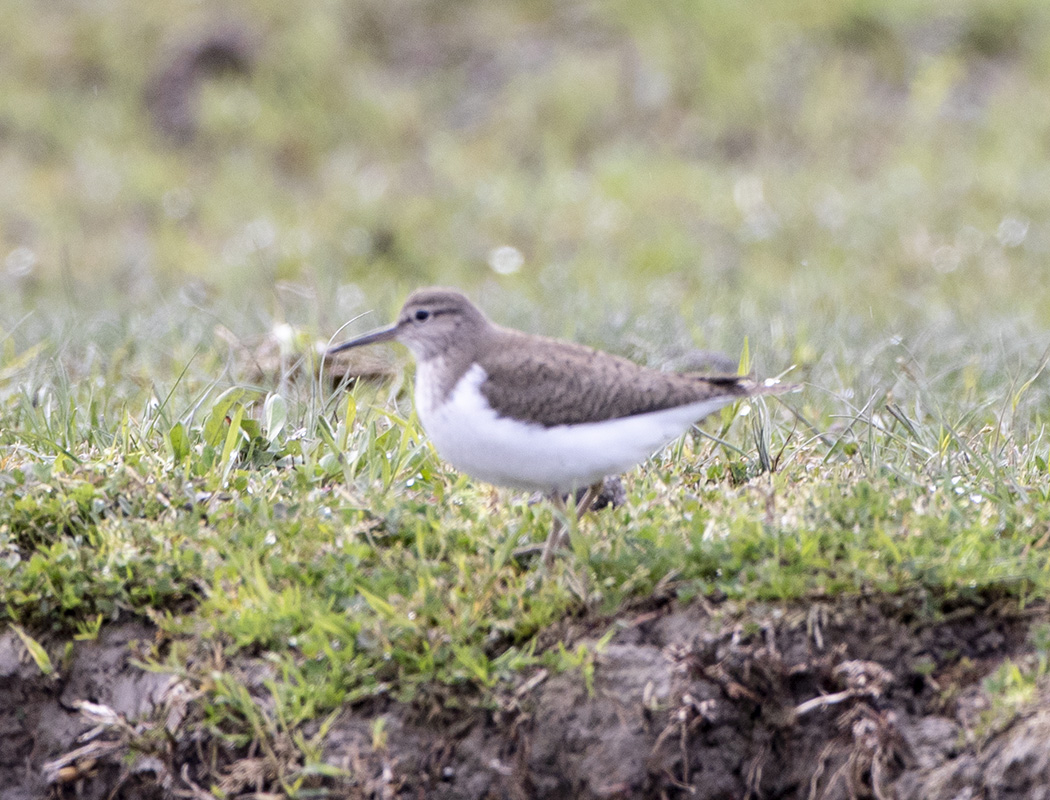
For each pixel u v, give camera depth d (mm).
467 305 9250
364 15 32031
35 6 32250
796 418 11867
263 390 11883
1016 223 24234
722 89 29141
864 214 24609
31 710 9258
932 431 11656
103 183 27266
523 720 8484
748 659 8422
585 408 8703
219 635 8875
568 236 25141
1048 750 7555
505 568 9086
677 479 10336
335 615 8641
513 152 28969
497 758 8477
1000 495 9680
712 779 8422
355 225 25531
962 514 9172
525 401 8711
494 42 32000
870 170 27219
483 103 30406
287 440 10969
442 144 29062
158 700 8867
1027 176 25906
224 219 26234
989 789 7727
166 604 9281
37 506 9617
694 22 30875
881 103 29031
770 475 10289
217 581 9008
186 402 12656
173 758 8734
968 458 10570
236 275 22391
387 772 8391
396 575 8930
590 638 8617
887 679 8242
